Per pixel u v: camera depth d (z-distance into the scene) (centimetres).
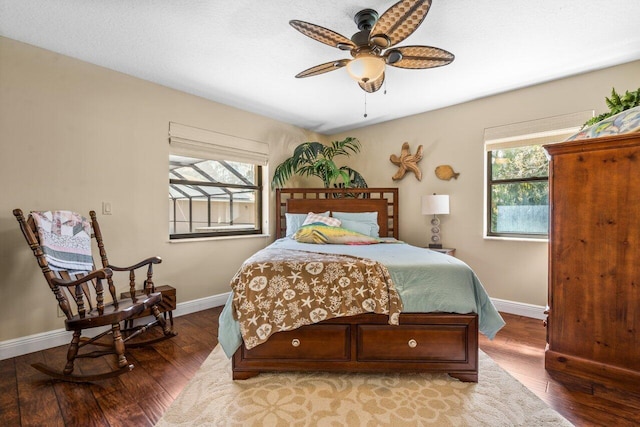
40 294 227
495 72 268
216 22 197
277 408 158
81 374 192
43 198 228
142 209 281
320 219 341
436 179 365
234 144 354
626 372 172
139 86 278
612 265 178
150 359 213
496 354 219
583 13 186
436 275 187
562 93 280
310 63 252
